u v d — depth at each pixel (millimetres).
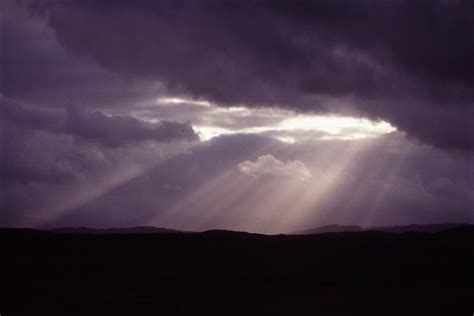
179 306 50875
